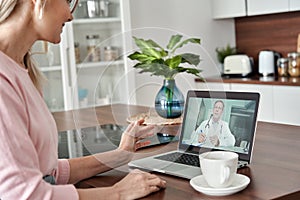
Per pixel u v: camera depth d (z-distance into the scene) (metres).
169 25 4.59
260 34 4.71
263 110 4.06
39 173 1.13
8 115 1.10
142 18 4.44
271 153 1.62
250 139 1.50
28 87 1.23
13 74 1.17
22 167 1.09
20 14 1.22
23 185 1.08
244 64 4.44
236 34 4.96
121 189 1.25
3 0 1.18
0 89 1.11
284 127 2.04
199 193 1.26
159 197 1.25
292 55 4.14
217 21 4.86
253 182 1.32
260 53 4.41
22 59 1.31
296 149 1.66
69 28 3.95
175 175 1.41
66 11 1.26
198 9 4.73
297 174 1.37
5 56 1.20
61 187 1.18
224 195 1.22
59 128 2.48
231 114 1.57
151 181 1.29
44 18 1.22
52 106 4.00
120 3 4.12
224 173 1.22
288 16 4.41
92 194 1.20
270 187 1.27
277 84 3.90
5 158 1.07
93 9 4.06
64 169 1.48
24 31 1.24
